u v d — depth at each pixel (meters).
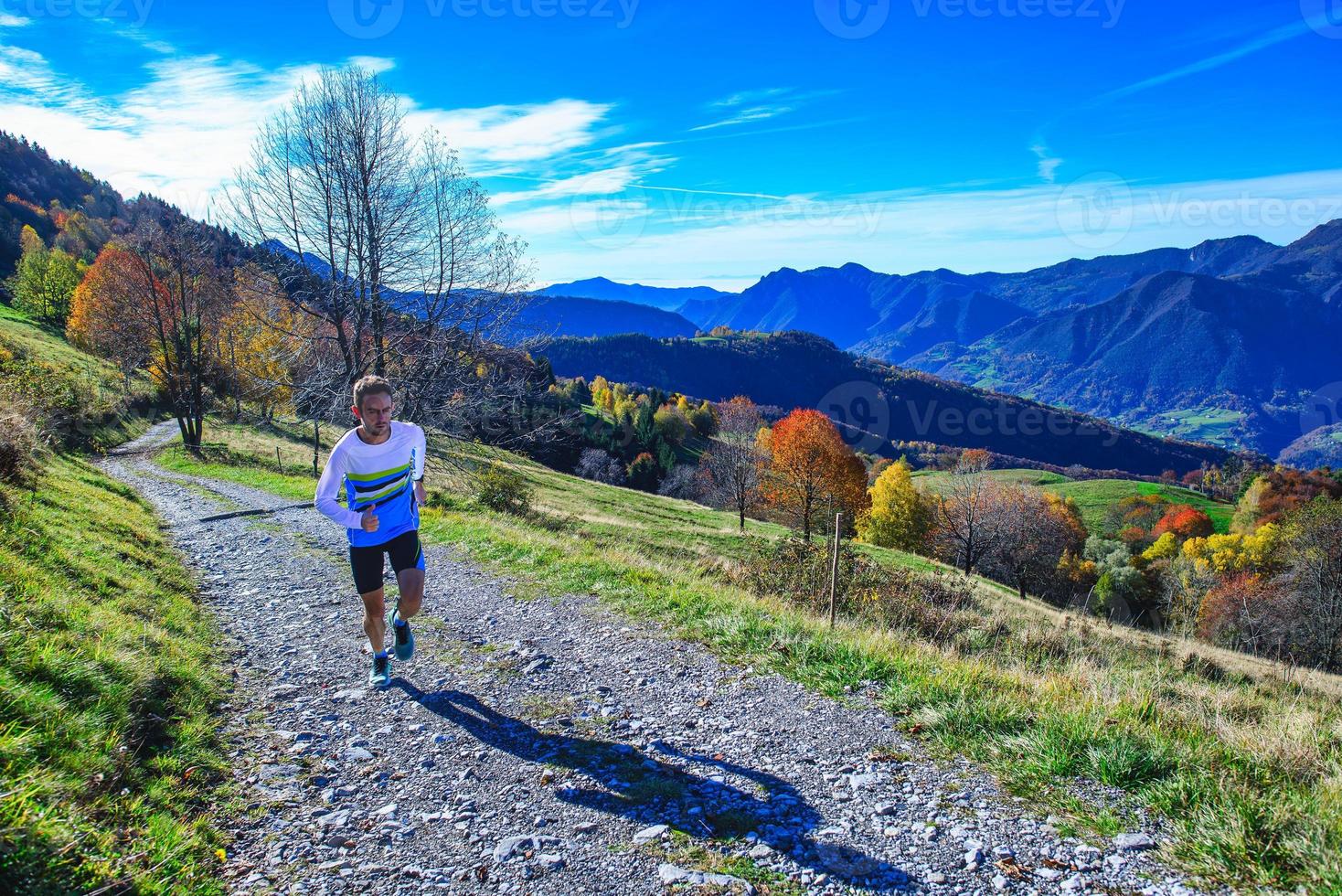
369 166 19.27
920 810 3.61
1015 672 6.16
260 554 11.16
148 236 36.91
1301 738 4.45
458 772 3.94
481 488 21.84
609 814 3.50
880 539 57.94
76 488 12.79
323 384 20.11
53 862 2.44
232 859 2.99
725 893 2.84
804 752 4.33
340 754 4.14
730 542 32.66
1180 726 4.77
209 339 38.00
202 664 5.59
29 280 75.44
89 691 4.00
